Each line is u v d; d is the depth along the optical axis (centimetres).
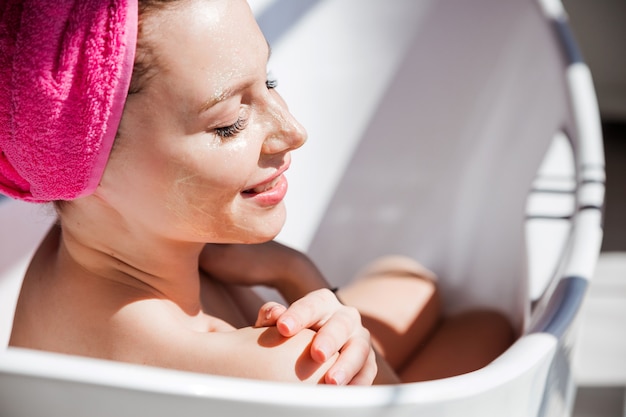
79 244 91
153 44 79
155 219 87
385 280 153
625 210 251
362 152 165
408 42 166
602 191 121
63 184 83
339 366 81
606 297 216
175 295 95
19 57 78
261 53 85
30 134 80
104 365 62
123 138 82
